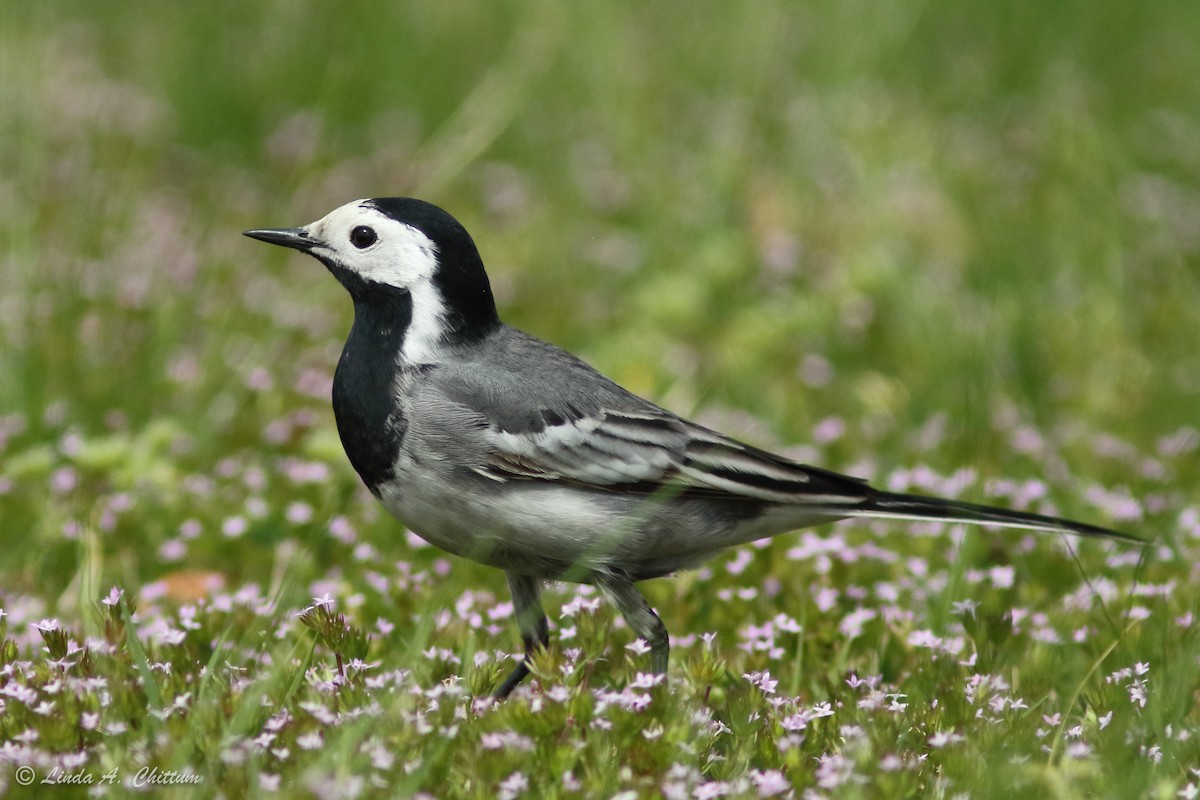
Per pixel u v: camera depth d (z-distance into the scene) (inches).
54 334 525.3
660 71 855.1
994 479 466.0
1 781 249.0
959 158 761.0
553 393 345.1
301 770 255.9
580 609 313.0
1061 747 288.5
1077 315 612.4
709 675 293.1
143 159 737.6
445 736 263.9
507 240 713.0
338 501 439.8
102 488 455.2
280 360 564.4
